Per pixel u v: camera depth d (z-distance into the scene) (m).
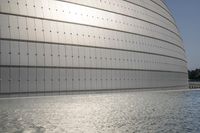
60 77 33.31
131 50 42.75
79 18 36.31
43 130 13.31
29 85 31.06
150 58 47.25
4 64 29.81
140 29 45.88
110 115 18.09
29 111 19.55
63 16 34.78
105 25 39.28
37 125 14.50
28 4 32.22
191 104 25.22
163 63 51.97
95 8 38.78
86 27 36.75
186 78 67.56
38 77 31.69
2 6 30.69
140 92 42.66
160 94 39.69
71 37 34.88
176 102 27.12
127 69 41.53
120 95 35.47
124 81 40.84
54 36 33.34
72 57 34.53
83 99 29.03
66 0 35.78
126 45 41.91
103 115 18.06
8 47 30.19
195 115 18.14
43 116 17.42
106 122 15.48
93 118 16.81
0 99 27.97
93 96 33.12
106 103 25.36
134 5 46.25
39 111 19.59
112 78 38.94
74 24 35.59
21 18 31.41
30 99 28.12
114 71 39.34
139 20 46.25
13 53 30.36
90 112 19.41
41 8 33.06
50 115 17.84
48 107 21.84
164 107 22.69
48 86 32.34
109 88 38.41
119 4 42.88
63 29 34.34
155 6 53.84
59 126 14.30
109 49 38.97
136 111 20.14
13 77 30.20
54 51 33.09
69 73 34.12
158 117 17.28
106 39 38.84
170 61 55.50
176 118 16.89
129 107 22.50
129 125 14.59
